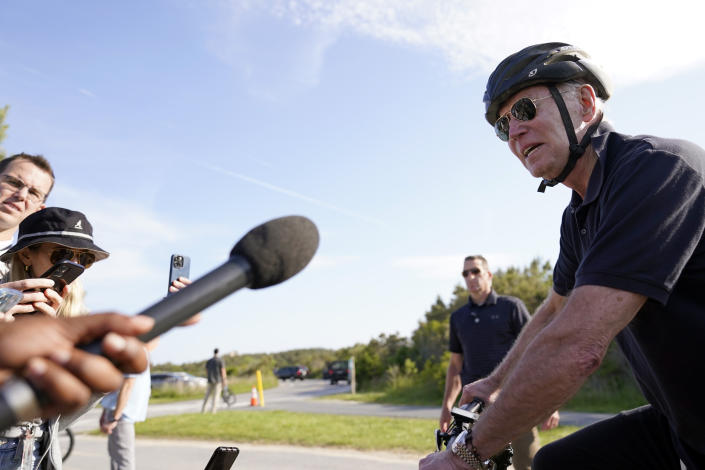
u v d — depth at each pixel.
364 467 6.13
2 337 0.47
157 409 18.62
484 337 4.98
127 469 4.78
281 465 6.39
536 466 2.26
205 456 7.12
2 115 11.44
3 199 2.75
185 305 0.58
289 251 0.68
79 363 0.47
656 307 1.61
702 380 1.61
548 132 2.02
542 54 2.04
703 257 1.57
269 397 25.80
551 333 1.49
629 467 2.07
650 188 1.55
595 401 12.68
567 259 2.32
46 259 2.34
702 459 1.84
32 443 2.09
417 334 23.16
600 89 2.07
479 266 5.11
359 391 26.20
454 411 1.92
